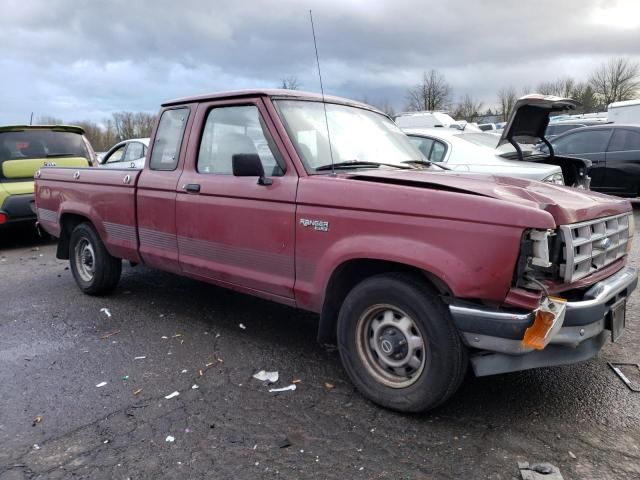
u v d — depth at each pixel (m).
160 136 4.81
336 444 3.01
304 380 3.80
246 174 3.67
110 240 5.32
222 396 3.58
